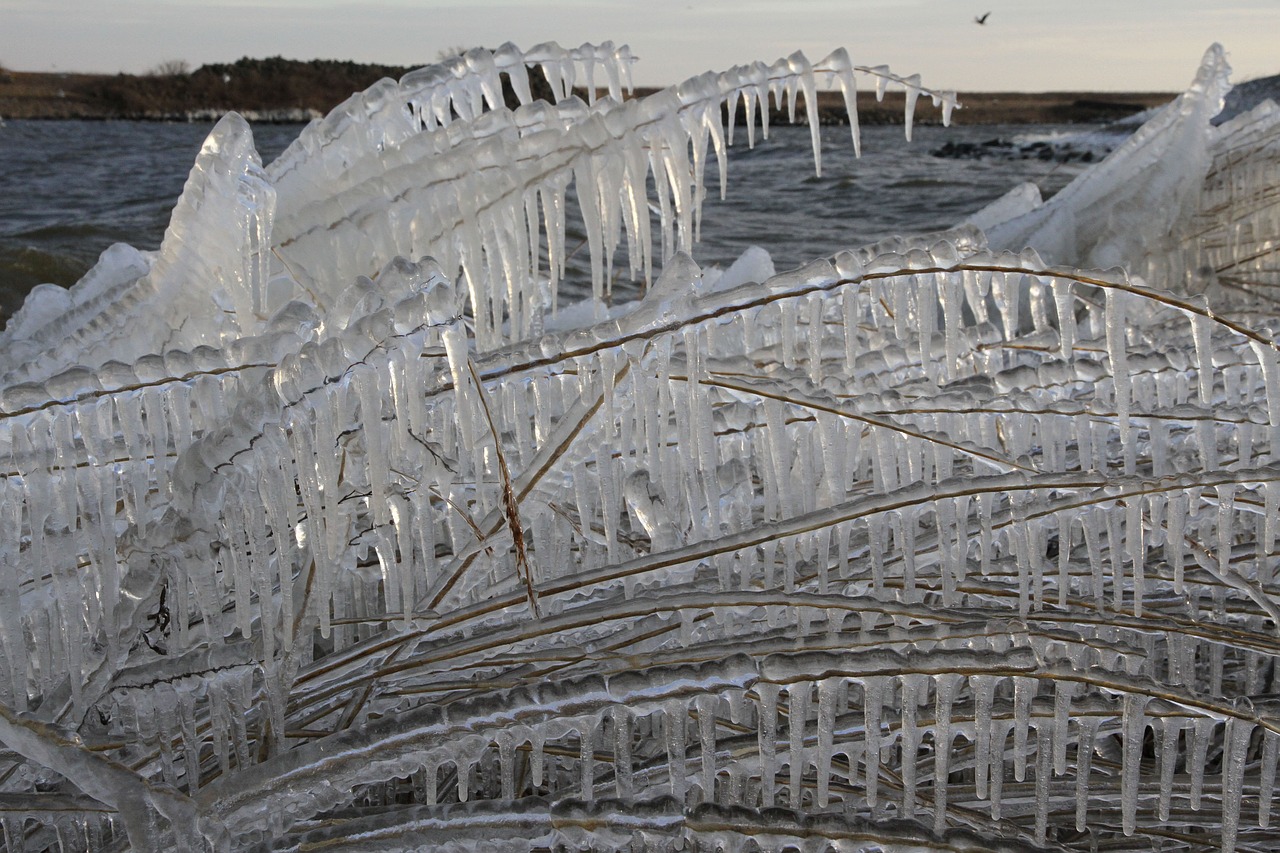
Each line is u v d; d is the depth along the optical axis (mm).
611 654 1578
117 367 1495
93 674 1518
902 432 1629
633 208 2246
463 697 1712
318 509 1430
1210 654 1985
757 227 11789
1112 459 2070
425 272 1496
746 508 1868
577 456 1657
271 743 1638
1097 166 4449
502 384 1683
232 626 1735
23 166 19281
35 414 1467
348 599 1944
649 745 1791
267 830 1483
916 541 1847
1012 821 1799
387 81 2406
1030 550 1759
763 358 2158
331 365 1357
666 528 1734
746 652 1522
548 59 2479
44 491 1494
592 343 1588
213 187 1979
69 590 1536
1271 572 1957
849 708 1906
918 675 1462
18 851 1558
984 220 5188
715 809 1379
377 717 1709
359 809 1559
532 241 2213
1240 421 1741
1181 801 1835
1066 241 4133
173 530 1416
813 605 1535
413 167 2145
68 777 1309
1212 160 4184
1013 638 1623
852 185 15273
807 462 1803
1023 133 28969
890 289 2033
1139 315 2752
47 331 2508
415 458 1632
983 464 1875
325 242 2148
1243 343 2047
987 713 1513
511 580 1732
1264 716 1475
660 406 1624
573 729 1433
